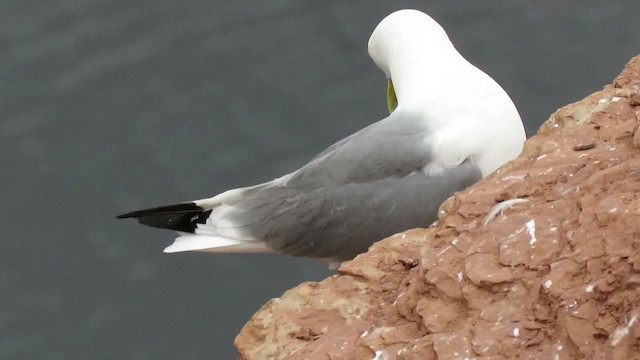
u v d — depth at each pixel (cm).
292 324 647
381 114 2217
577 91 2214
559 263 565
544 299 560
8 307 1972
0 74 2342
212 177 2147
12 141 2222
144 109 2270
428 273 605
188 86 2305
